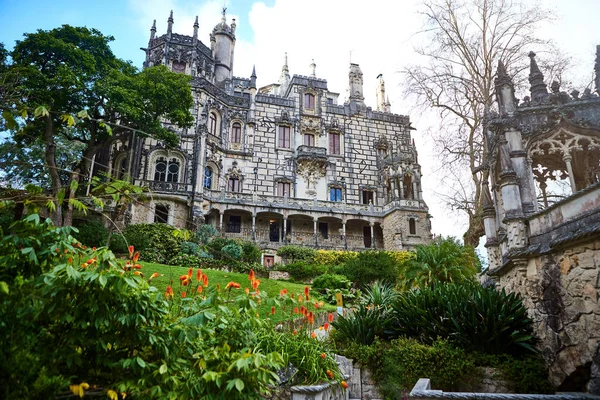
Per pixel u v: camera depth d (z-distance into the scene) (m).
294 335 9.25
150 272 20.59
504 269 12.62
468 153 27.80
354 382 10.70
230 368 5.27
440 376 9.84
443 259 19.88
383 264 29.44
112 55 32.53
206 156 42.25
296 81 51.66
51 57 28.34
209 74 48.31
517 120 12.91
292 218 44.97
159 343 5.50
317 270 30.34
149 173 39.44
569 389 9.07
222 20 57.16
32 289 4.97
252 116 47.78
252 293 7.09
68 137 29.95
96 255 5.61
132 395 5.18
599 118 12.30
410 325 11.88
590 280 8.19
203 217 38.41
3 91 17.28
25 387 4.38
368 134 51.84
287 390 8.08
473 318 10.51
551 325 9.44
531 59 14.08
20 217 6.38
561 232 9.37
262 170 46.34
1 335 4.55
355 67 56.62
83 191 29.91
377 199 48.78
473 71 27.97
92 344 5.28
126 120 32.22
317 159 47.59
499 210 14.12
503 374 9.66
